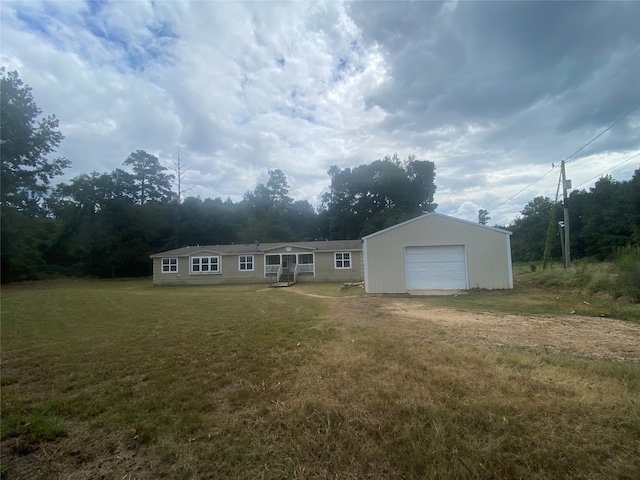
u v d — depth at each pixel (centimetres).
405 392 316
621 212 3064
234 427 270
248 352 489
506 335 548
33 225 2950
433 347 475
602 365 378
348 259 2464
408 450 228
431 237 1346
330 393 322
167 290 2041
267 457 229
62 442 257
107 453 242
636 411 269
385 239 1376
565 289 1152
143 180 4250
